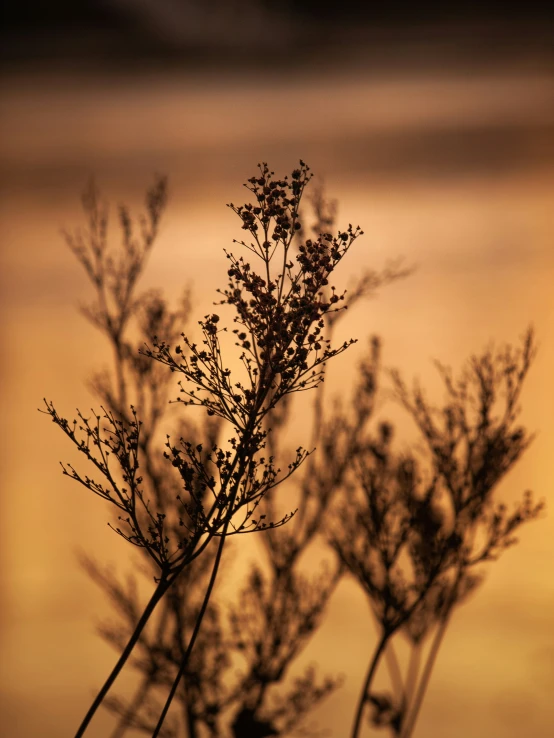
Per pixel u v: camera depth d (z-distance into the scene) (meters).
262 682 5.61
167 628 6.23
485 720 8.11
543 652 9.16
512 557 10.84
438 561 5.09
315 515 6.08
